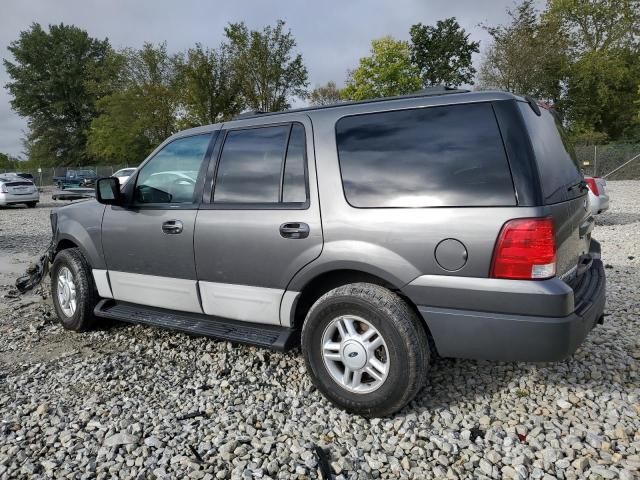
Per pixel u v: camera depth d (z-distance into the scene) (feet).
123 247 13.94
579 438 9.16
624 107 132.77
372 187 9.97
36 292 21.31
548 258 8.63
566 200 9.72
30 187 70.49
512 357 8.95
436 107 9.72
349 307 9.93
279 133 11.43
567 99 133.49
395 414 10.13
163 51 147.13
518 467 8.43
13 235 40.91
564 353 8.72
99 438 9.76
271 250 11.00
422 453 8.94
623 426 9.39
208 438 9.61
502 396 10.77
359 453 9.00
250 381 11.98
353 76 128.77
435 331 9.39
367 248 9.80
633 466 8.30
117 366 13.20
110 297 14.80
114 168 152.87
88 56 216.13
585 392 10.71
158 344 14.57
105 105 159.53
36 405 11.19
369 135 10.26
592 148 94.99
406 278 9.48
